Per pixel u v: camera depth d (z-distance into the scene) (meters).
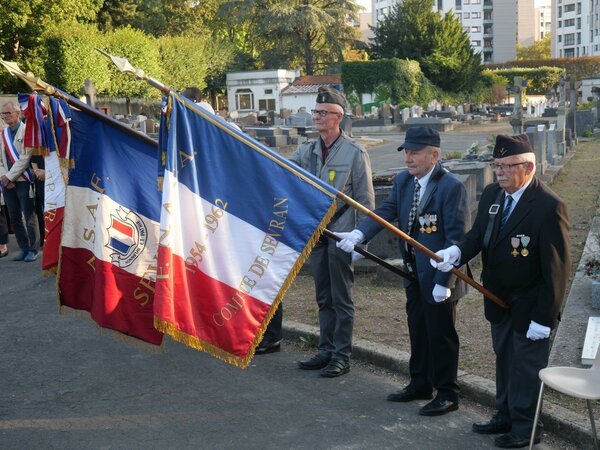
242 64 60.72
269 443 4.45
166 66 44.47
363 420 4.76
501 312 4.36
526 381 4.18
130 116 34.50
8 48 36.66
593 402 4.66
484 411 4.87
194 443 4.48
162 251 4.02
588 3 139.25
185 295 4.12
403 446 4.37
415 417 4.79
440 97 55.09
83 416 4.92
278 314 6.19
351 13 61.78
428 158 4.68
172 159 4.10
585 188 14.23
